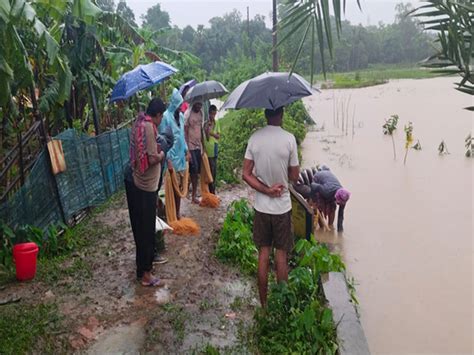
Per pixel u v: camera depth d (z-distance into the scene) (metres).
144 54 10.13
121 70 9.10
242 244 5.07
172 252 5.20
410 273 5.57
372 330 4.44
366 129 16.47
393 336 4.34
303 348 3.35
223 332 3.66
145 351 3.40
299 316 3.51
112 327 3.71
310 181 7.32
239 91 3.78
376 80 42.00
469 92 1.91
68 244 5.29
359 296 5.04
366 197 8.52
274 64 13.12
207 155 6.92
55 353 3.36
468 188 8.95
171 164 5.73
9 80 4.10
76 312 3.91
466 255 6.03
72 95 7.07
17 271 4.39
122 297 4.18
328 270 4.41
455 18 1.85
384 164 11.10
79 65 6.79
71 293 4.24
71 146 6.16
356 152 12.57
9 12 3.93
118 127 9.09
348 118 19.61
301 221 5.77
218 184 8.20
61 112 6.79
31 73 4.52
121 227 6.07
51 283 4.41
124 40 8.88
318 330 3.40
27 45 5.55
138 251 4.35
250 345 3.47
